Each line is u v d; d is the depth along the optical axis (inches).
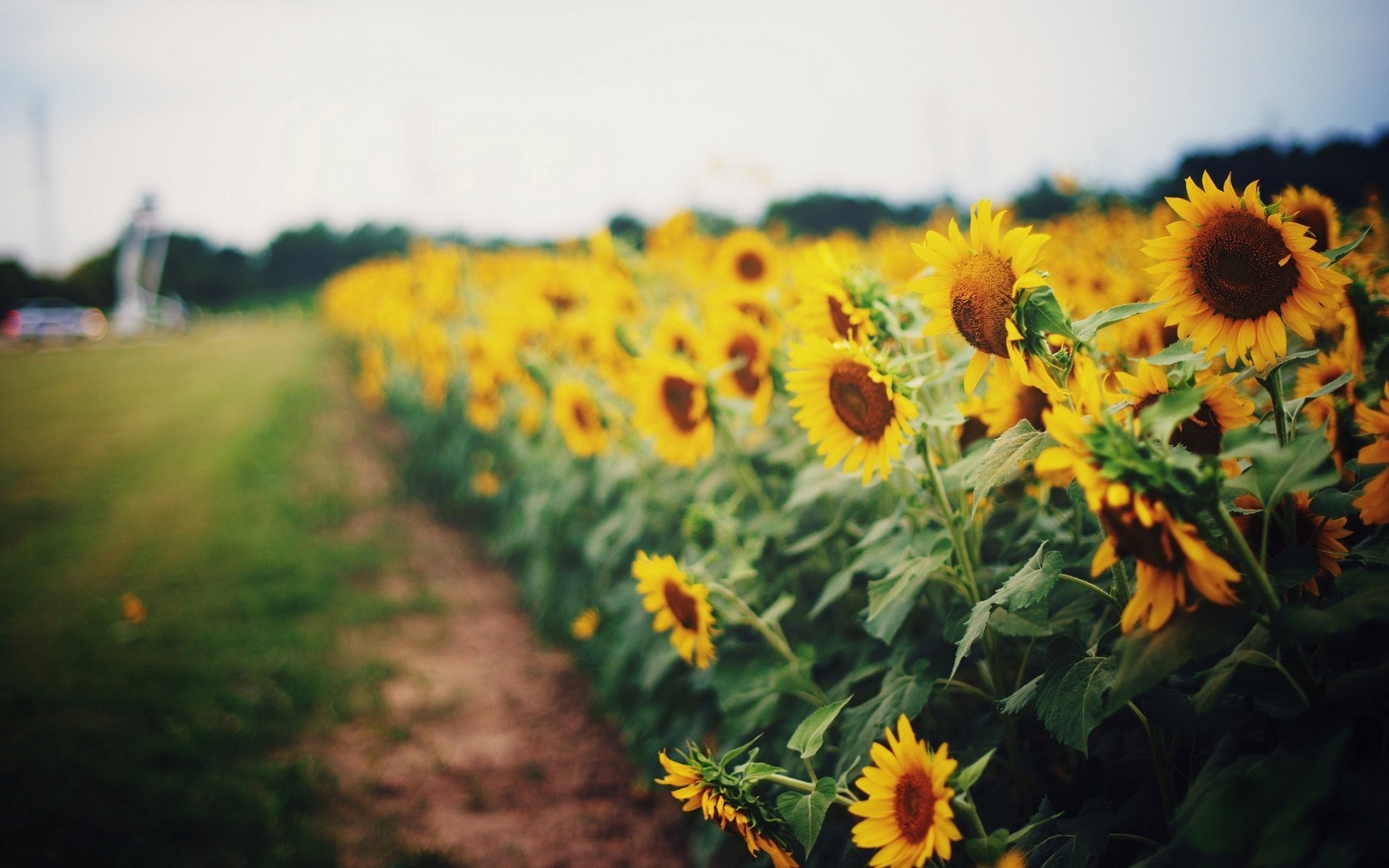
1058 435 45.8
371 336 598.2
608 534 163.8
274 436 465.4
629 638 141.4
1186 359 57.4
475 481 298.2
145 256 2410.2
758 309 129.4
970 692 76.8
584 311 218.1
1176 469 43.6
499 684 191.5
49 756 154.6
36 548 291.4
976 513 79.5
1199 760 60.4
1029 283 54.4
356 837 138.0
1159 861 46.3
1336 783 43.6
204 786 145.9
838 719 84.6
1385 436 47.1
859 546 82.2
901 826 58.1
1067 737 53.7
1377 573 44.2
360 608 230.5
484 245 510.0
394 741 165.9
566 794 149.8
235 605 229.9
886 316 78.1
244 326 1935.3
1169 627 45.1
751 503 136.4
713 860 125.0
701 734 121.3
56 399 671.8
